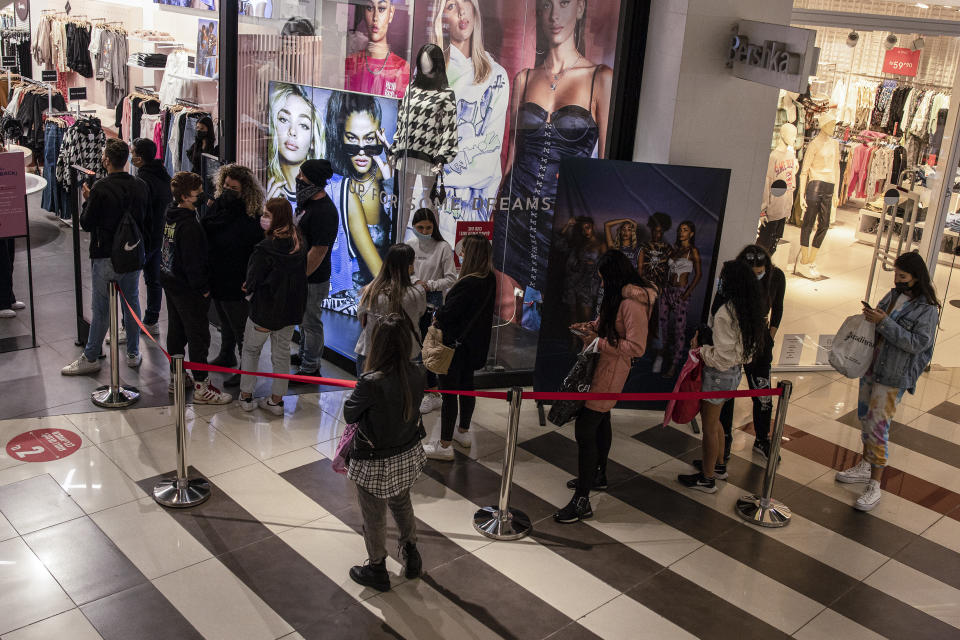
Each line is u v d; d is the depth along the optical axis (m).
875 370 5.14
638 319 4.52
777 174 6.76
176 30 9.45
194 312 5.58
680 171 5.84
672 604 4.16
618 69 6.18
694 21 5.91
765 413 5.70
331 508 4.73
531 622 3.94
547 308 5.99
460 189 6.09
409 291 4.96
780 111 6.61
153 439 5.29
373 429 3.73
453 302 4.92
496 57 5.88
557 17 5.95
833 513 5.16
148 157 6.40
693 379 5.03
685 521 4.92
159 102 9.05
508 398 4.48
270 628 3.76
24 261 8.26
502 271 6.40
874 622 4.16
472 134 5.99
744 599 4.25
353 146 6.49
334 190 6.72
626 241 5.95
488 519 4.70
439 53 5.71
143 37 9.45
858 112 6.86
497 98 5.98
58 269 8.12
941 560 4.75
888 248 7.23
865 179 7.01
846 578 4.50
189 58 8.73
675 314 6.11
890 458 5.96
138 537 4.33
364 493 3.88
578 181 5.81
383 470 3.78
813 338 7.39
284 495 4.81
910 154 7.06
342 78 6.44
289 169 6.86
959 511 5.30
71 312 7.16
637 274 4.60
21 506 4.50
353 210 6.68
